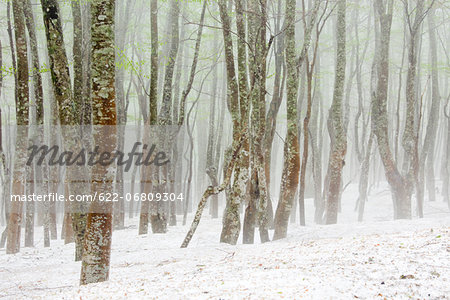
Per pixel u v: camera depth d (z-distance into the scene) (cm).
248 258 816
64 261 1207
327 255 727
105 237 766
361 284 521
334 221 1641
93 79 763
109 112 764
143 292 592
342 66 1670
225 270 707
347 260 660
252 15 1335
